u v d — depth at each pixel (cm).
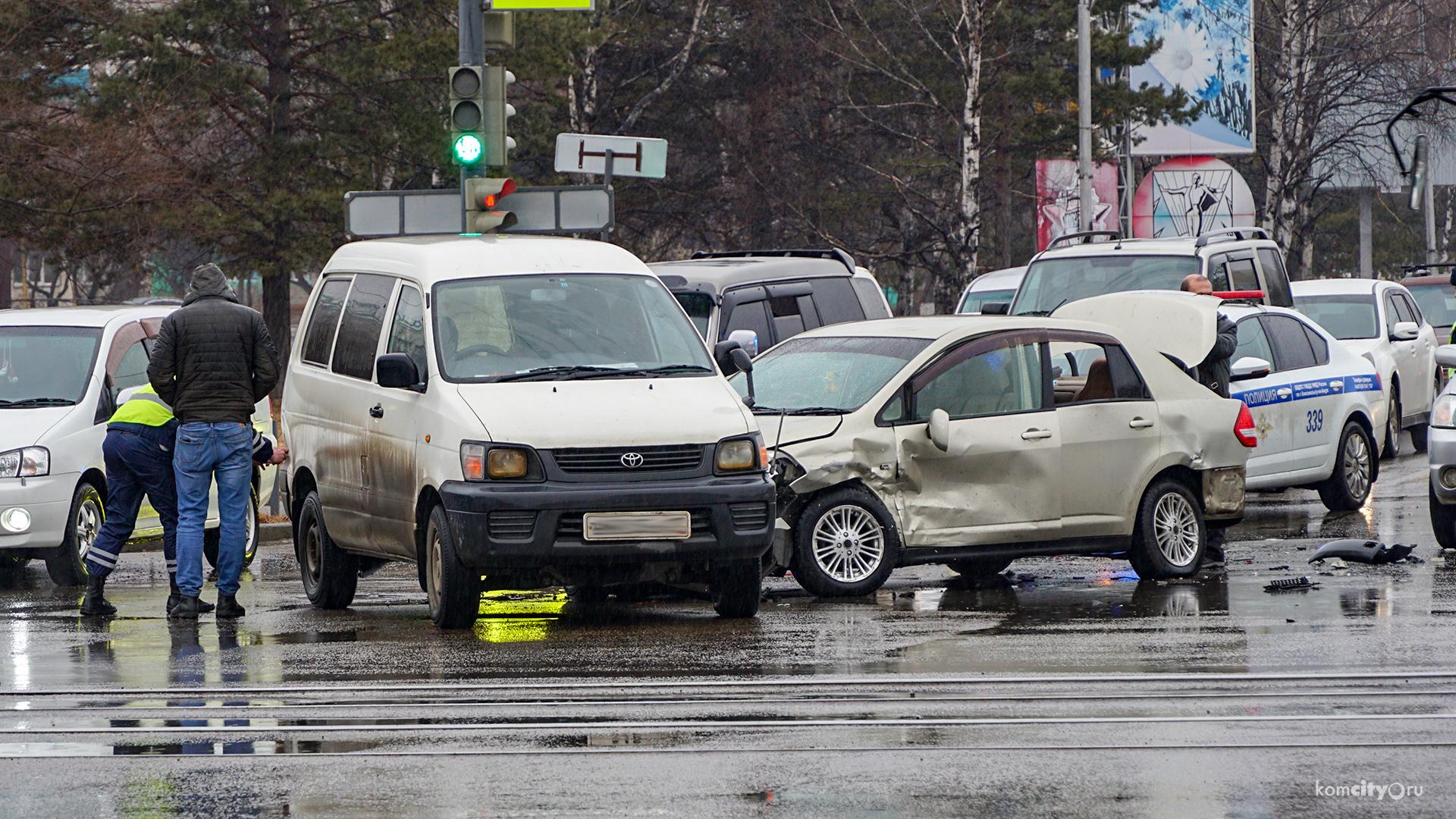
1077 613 3266
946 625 3127
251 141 10962
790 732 2211
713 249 14950
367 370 3469
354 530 3491
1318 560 4028
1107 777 1962
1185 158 15362
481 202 5044
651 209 14600
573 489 3025
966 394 3644
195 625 3303
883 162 15212
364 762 2064
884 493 3559
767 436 3547
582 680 2583
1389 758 2045
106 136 9575
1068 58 14550
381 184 11488
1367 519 5034
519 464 3030
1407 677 2536
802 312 5375
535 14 10975
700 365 3353
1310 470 5116
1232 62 14712
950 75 14600
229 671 2700
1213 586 3662
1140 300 4047
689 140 15075
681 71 13925
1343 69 14112
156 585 4150
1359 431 5288
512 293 3372
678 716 2319
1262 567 3991
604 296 3419
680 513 3062
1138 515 3800
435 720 2306
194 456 3378
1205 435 3884
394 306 3434
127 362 4481
